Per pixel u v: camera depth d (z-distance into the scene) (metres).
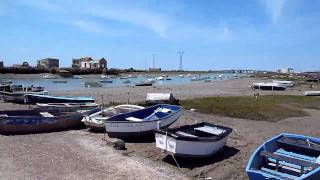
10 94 33.78
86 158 14.39
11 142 16.70
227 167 14.08
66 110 24.20
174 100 32.28
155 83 85.50
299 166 12.02
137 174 12.59
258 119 26.31
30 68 135.62
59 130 20.23
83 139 17.97
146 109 20.38
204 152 14.48
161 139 14.35
